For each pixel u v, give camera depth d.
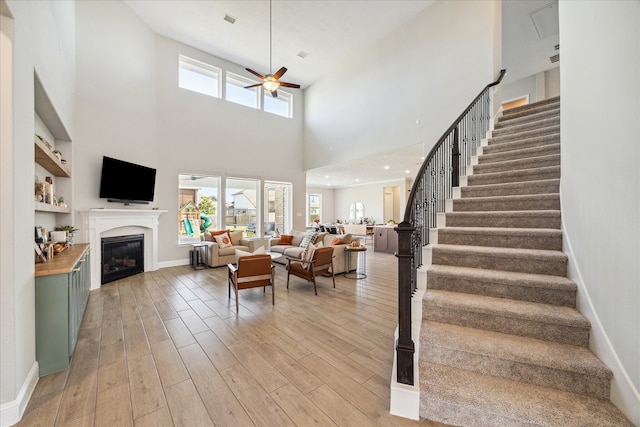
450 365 1.75
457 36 4.77
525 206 2.72
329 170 8.87
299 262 4.45
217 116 6.89
